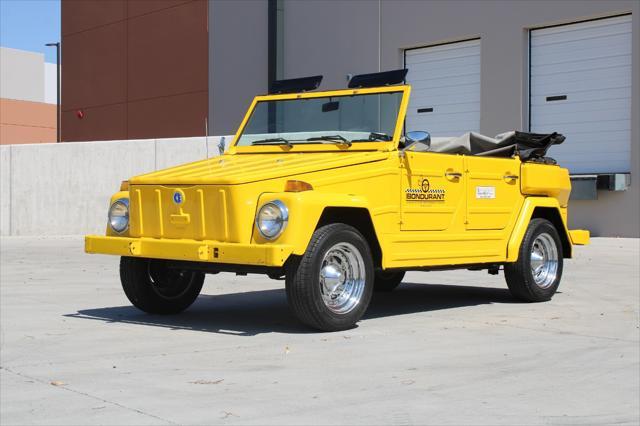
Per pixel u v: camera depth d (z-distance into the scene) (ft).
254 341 20.76
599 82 57.16
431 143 28.17
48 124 171.32
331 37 72.54
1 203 70.95
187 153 65.41
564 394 15.70
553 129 59.62
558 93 59.36
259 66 78.43
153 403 15.01
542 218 29.63
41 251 52.95
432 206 24.94
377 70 69.26
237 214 21.08
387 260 23.47
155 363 18.24
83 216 68.90
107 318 24.68
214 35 83.05
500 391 15.87
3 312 25.91
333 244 21.56
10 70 183.42
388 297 30.01
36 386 16.34
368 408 14.66
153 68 89.92
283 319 24.43
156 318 24.68
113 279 35.91
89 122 97.91
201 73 84.58
